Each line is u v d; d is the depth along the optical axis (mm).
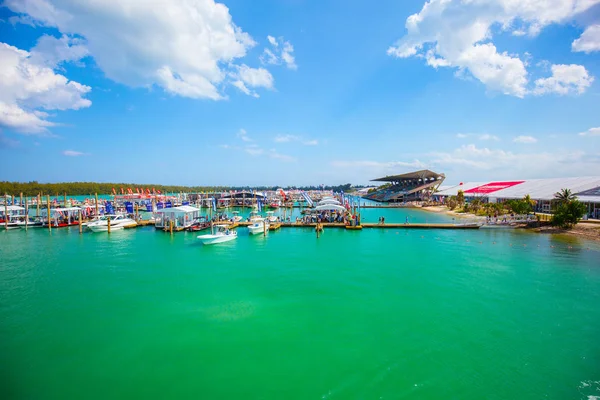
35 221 64250
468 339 18859
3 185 135250
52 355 17656
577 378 15273
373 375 15766
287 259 37625
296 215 93812
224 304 24297
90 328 20625
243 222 64938
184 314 22578
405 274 31281
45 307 23812
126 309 23453
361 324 20891
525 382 15070
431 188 142000
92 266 34594
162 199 114125
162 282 29266
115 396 14500
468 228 59156
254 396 14469
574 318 21266
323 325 20812
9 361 17094
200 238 45375
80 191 175750
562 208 55125
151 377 15805
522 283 28062
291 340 19047
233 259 37688
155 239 50312
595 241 46031
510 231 56000
